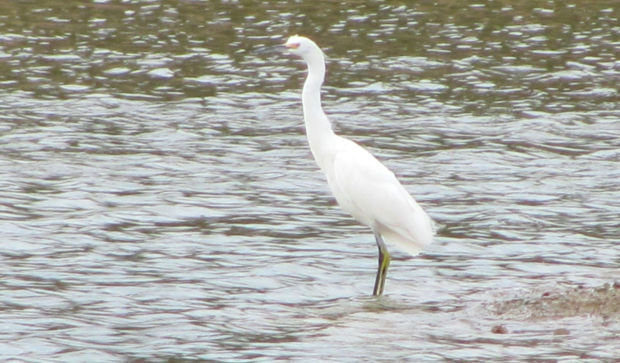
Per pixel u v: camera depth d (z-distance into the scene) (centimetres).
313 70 1288
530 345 1087
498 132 2098
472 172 1853
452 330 1136
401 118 2184
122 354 1070
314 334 1127
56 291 1262
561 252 1447
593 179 1814
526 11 2948
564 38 2738
